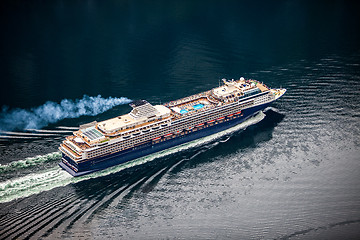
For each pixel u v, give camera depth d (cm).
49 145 19938
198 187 17650
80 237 15412
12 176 18275
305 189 17288
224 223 15950
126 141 19362
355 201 16688
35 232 15575
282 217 16125
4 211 16538
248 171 18362
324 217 16088
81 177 18512
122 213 16475
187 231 15662
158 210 16588
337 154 19012
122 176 18625
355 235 15325
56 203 16988
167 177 18338
